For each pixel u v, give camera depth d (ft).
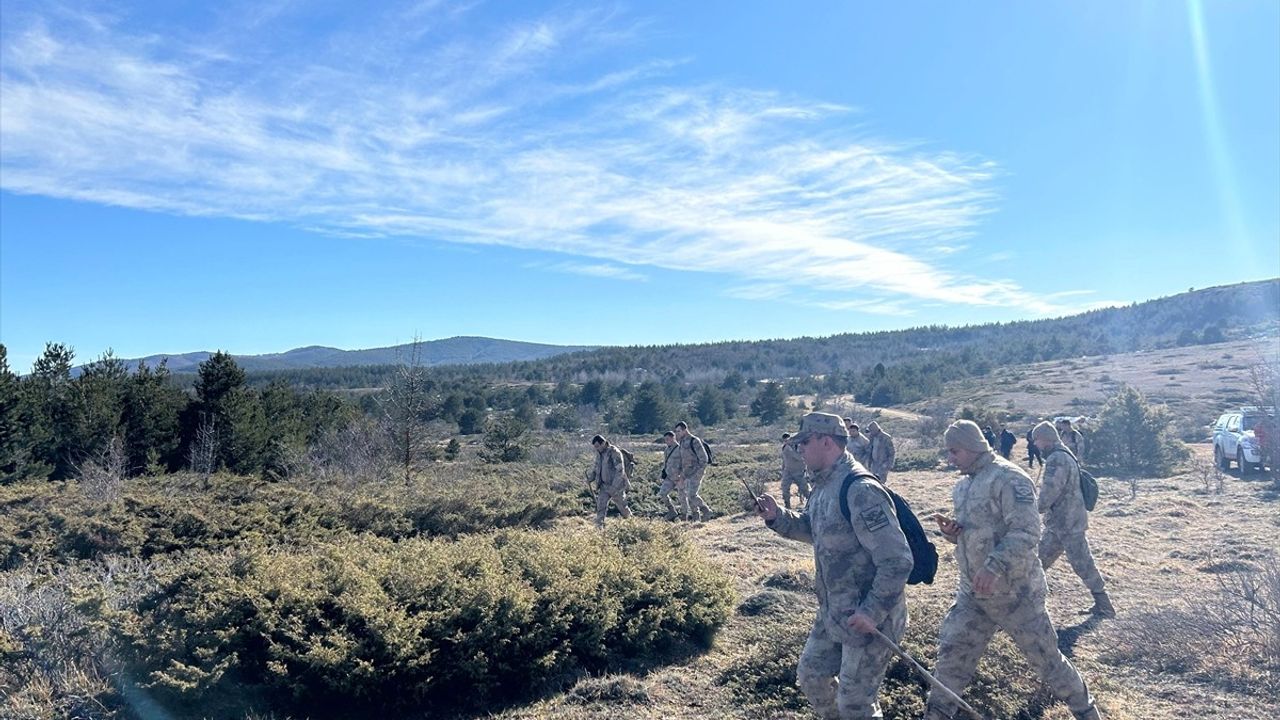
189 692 16.52
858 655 12.18
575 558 22.89
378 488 45.80
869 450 47.67
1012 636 14.79
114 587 20.01
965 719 15.85
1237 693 17.20
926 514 44.42
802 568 29.09
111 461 57.77
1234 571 27.73
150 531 32.94
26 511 34.47
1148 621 20.54
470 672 18.13
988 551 14.85
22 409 60.34
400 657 17.60
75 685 16.53
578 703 18.15
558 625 19.58
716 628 22.34
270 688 17.69
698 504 46.93
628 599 21.49
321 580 19.77
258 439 73.41
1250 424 63.26
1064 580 27.73
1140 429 66.33
